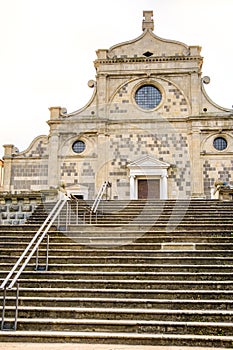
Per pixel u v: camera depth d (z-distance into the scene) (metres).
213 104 30.89
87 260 10.86
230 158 29.81
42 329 8.09
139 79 32.12
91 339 7.65
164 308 8.69
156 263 10.69
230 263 10.48
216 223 14.30
